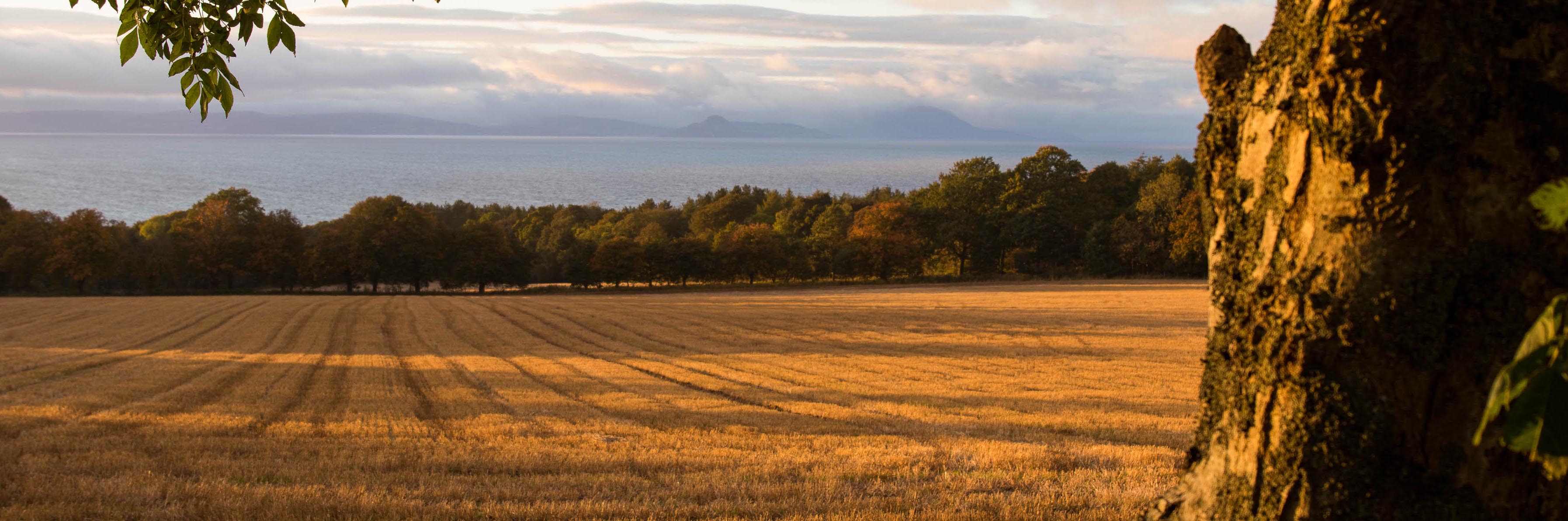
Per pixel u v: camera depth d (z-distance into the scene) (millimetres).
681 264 62750
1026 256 67250
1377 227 1988
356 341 25359
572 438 10195
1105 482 7574
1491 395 1312
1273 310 2195
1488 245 1925
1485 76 1911
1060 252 66625
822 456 8953
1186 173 65938
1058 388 15805
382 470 8203
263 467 8219
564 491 7234
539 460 8602
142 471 7938
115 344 24109
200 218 60531
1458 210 1938
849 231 67688
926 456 8992
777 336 26422
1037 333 26812
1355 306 2010
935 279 63219
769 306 38125
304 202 166250
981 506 6535
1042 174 69062
